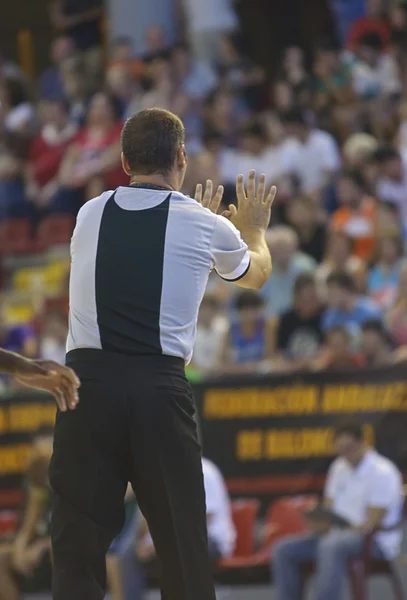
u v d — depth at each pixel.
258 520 25.98
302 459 25.88
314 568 23.59
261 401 26.03
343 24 48.47
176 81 43.69
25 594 25.28
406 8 46.28
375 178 35.78
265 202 12.27
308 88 42.72
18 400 26.53
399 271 31.16
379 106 40.41
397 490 23.67
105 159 39.31
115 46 45.97
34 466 24.88
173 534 11.30
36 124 42.00
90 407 11.16
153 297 11.18
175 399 11.17
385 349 26.83
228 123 40.53
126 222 11.34
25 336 31.64
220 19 47.91
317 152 38.03
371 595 24.92
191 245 11.30
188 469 11.20
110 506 11.28
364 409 25.67
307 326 28.77
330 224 34.62
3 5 58.56
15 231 40.25
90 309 11.27
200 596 11.18
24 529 24.95
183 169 11.82
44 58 57.12
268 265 11.97
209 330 29.22
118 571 23.55
